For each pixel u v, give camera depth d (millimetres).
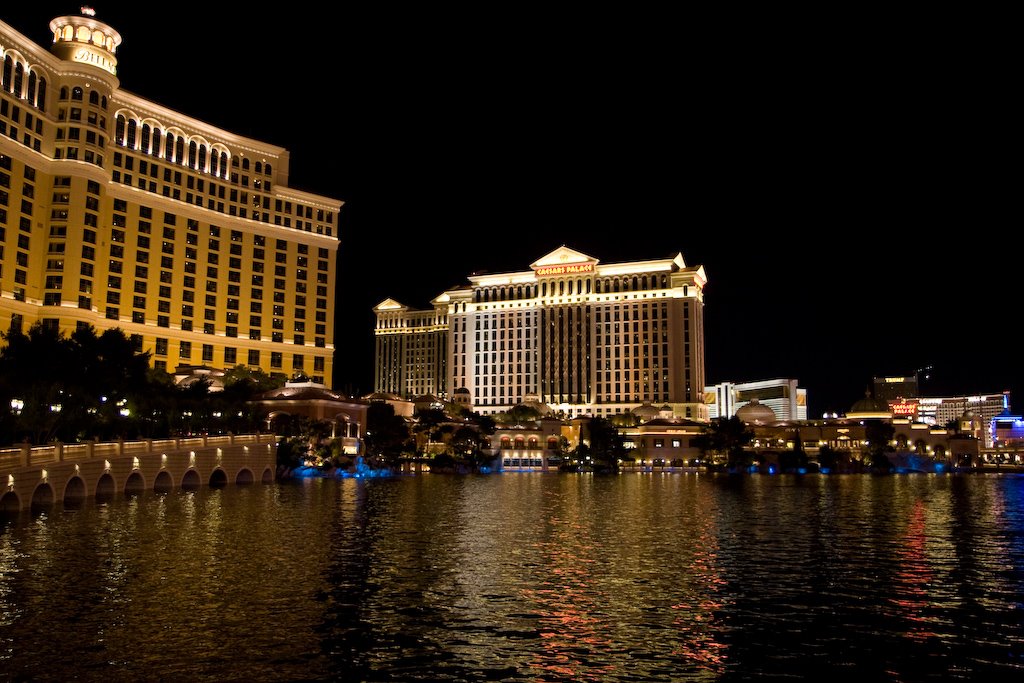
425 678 19812
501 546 40750
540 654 21750
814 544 42500
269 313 173625
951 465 189625
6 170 130375
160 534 42281
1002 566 35406
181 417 95438
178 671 19953
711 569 34281
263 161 177625
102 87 145625
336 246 186375
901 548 41125
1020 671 20578
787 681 19828
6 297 129000
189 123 165250
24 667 20031
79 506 56156
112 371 95188
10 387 68125
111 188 149250
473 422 180750
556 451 186750
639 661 21250
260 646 22078
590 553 38625
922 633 24000
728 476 156875
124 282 150250
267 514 54531
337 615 25484
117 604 26344
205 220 165250
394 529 47500
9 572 31219
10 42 131750
